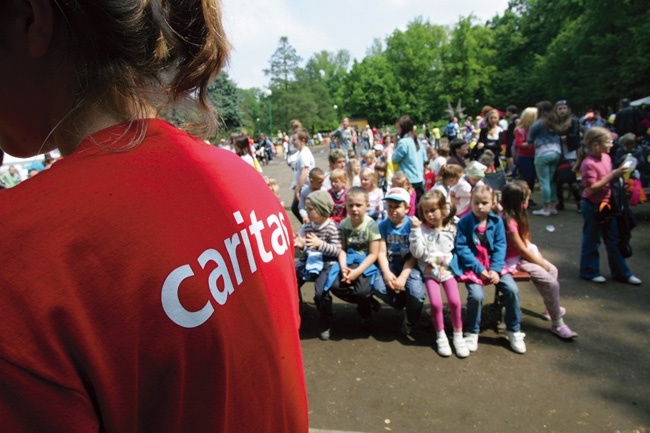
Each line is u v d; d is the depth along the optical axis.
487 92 43.69
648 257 4.89
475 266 3.30
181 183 0.50
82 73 0.49
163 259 0.43
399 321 3.80
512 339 3.24
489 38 44.66
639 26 19.17
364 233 3.52
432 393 2.80
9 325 0.35
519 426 2.47
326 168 18.19
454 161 6.00
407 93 54.03
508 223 3.42
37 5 0.46
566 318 3.69
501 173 5.79
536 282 3.34
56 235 0.38
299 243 3.57
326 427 2.52
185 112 0.65
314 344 3.46
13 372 0.34
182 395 0.44
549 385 2.83
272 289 0.61
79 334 0.37
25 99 0.50
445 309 3.91
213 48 0.61
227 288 0.50
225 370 0.47
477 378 2.94
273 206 0.71
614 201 4.18
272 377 0.57
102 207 0.41
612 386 2.79
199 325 0.44
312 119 64.69
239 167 0.66
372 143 22.44
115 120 0.52
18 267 0.36
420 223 3.41
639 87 20.39
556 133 6.62
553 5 32.84
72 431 0.36
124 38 0.50
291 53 66.31
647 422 2.46
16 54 0.47
